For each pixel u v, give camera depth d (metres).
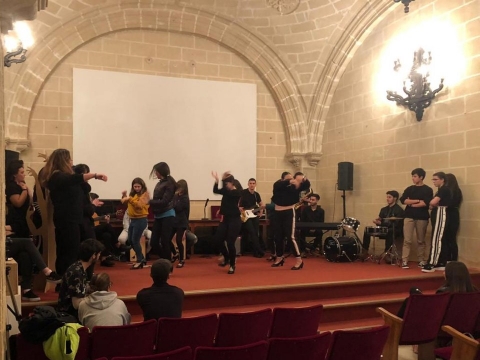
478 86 6.71
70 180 4.42
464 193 6.88
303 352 3.01
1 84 2.97
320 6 8.89
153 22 9.16
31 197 4.85
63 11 8.34
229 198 6.43
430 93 7.41
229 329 3.55
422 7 7.69
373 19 8.56
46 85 8.66
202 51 9.66
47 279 4.78
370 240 8.78
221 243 6.52
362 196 8.93
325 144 10.02
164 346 3.36
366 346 3.18
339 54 9.23
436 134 7.38
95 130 8.90
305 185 6.70
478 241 6.63
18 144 8.25
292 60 9.78
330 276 6.20
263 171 10.07
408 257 7.85
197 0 9.09
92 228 5.57
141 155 9.16
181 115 9.45
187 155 9.46
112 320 3.64
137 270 6.73
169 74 9.43
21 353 3.11
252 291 5.31
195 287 5.36
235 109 9.85
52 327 3.08
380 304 5.48
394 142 8.18
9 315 3.98
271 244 8.88
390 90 8.27
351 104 9.25
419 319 3.95
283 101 10.02
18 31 7.84
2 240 2.90
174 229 7.07
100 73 8.98
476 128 6.71
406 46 7.98
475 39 6.77
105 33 8.98
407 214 7.23
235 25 9.55
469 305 4.16
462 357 3.14
